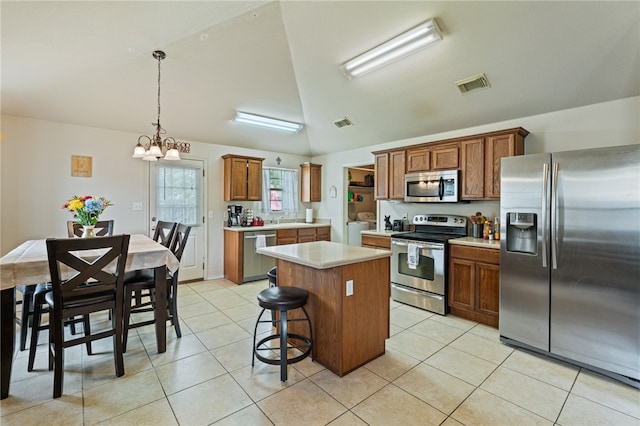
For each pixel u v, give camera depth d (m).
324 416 1.76
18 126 3.47
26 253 2.33
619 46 2.35
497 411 1.81
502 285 2.71
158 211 4.40
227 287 4.45
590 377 2.18
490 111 3.40
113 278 2.14
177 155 2.89
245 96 3.91
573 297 2.31
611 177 2.13
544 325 2.46
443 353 2.53
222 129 4.61
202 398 1.92
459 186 3.57
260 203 5.50
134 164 4.21
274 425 1.69
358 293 2.29
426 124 3.96
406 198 4.04
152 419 1.73
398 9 2.46
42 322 3.19
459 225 3.80
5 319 1.92
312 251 2.54
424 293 3.57
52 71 2.86
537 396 1.96
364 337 2.34
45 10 2.08
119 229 4.10
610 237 2.14
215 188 4.94
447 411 1.81
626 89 2.69
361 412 1.80
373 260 2.41
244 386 2.05
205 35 2.76
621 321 2.11
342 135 4.87
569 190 2.31
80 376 2.16
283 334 2.11
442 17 2.46
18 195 3.48
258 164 5.09
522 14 2.32
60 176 3.71
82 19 2.22
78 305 2.06
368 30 2.71
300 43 3.08
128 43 2.65
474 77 2.99
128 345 2.66
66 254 1.95
